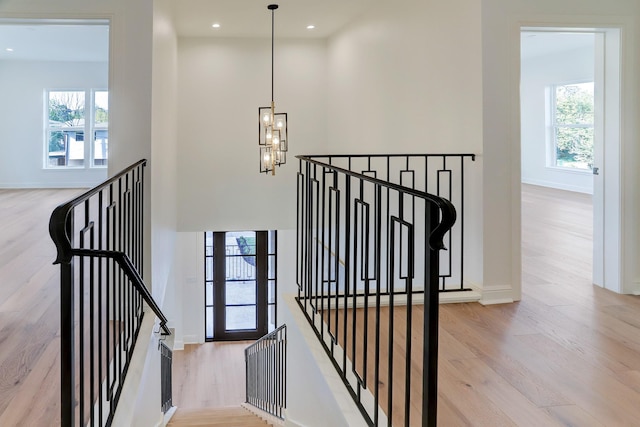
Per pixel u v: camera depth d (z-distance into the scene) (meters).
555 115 10.29
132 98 3.42
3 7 3.30
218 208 7.07
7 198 7.84
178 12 5.71
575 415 2.06
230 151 7.05
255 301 9.22
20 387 2.15
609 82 3.83
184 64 6.90
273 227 7.19
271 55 7.09
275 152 5.64
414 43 4.57
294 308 3.63
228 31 6.63
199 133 6.97
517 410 2.09
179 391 6.86
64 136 9.31
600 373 2.44
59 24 3.43
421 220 4.57
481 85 3.55
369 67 5.62
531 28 3.64
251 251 9.17
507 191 3.61
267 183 7.15
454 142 3.96
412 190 1.62
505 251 3.62
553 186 10.34
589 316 3.28
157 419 3.53
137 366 2.57
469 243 3.79
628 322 3.16
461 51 3.80
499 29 3.54
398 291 3.96
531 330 3.03
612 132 3.82
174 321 7.95
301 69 7.14
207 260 9.07
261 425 4.38
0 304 3.14
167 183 5.05
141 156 3.44
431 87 4.29
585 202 8.42
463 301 3.59
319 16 5.93
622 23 3.68
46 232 5.23
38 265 4.00
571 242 5.62
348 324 3.17
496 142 3.58
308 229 3.50
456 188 3.95
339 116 6.69
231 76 7.00
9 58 8.81
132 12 3.40
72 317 1.51
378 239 2.01
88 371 2.45
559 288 3.94
